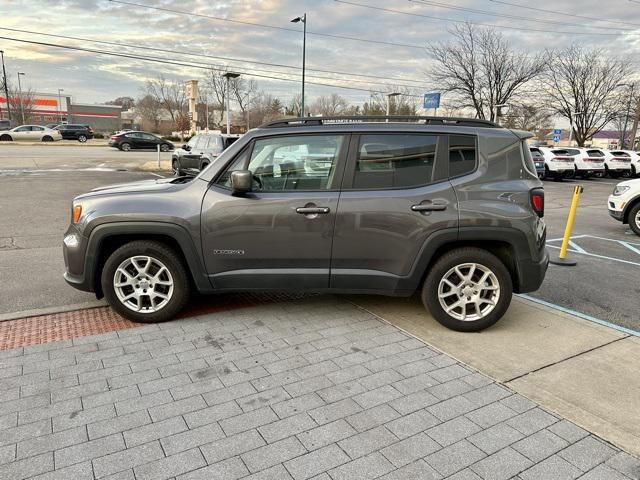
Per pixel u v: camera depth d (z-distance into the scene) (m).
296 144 3.93
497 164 3.92
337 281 4.00
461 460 2.43
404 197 3.84
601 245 7.89
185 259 4.07
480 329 4.01
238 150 3.96
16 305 4.50
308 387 3.10
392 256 3.91
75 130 41.41
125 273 4.00
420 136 3.93
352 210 3.84
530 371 3.36
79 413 2.76
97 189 4.36
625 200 8.77
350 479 2.28
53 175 16.78
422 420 2.76
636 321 4.41
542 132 57.38
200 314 4.30
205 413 2.79
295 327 4.05
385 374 3.29
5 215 9.20
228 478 2.27
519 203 3.85
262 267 3.99
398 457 2.44
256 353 3.56
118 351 3.55
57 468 2.31
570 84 36.94
